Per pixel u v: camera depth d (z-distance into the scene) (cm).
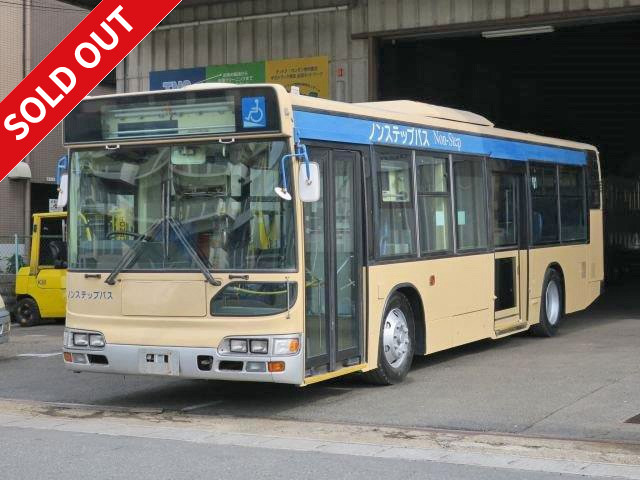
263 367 859
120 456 748
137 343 903
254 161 884
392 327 1055
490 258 1280
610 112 3025
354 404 962
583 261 1627
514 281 1366
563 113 3006
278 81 1928
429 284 1121
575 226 1606
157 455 752
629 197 2920
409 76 2045
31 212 3228
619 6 1611
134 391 1082
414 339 1103
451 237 1184
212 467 711
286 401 993
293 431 845
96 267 935
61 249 1484
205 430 853
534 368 1166
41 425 884
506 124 2662
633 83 2703
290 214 871
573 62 2475
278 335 859
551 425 847
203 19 2003
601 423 850
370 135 1021
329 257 938
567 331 1582
